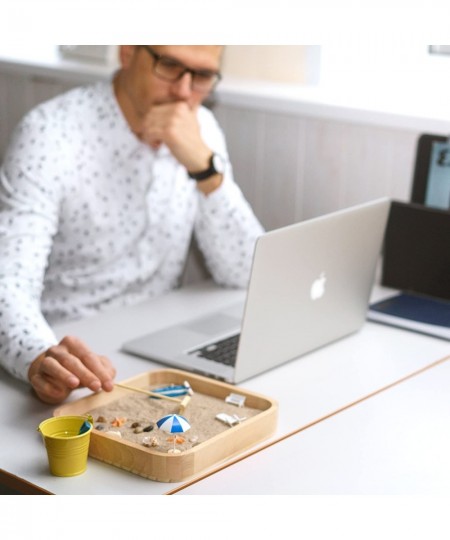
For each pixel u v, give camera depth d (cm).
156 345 171
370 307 198
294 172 243
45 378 146
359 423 145
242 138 250
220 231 208
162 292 217
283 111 237
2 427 140
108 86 203
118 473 127
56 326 183
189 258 244
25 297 169
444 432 143
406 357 174
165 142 198
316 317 169
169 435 133
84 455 126
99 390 143
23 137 193
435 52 255
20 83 290
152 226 208
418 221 208
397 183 226
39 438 137
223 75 272
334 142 234
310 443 138
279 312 157
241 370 155
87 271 206
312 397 154
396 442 139
